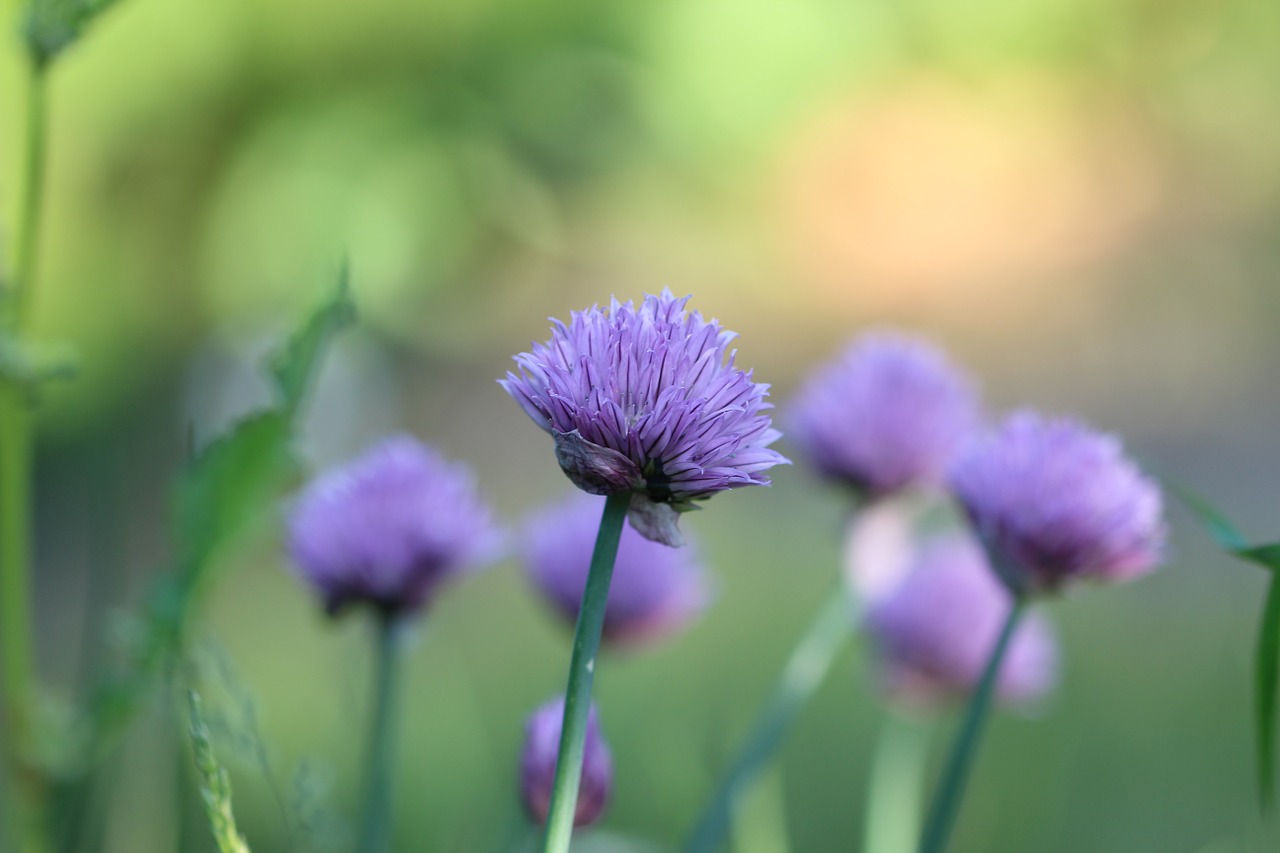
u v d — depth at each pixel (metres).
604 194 2.03
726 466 0.44
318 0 1.43
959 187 2.55
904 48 1.85
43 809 0.52
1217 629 1.00
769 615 1.07
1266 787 0.47
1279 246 2.32
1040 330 2.23
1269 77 2.45
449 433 2.02
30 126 0.52
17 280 0.52
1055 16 2.02
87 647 0.53
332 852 0.50
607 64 1.51
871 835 0.57
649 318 0.44
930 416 0.56
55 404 1.46
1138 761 0.74
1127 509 0.50
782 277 2.37
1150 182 2.53
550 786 0.47
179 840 0.48
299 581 0.52
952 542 0.60
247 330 1.40
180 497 0.51
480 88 1.53
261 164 1.44
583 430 0.44
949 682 0.58
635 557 0.55
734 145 1.58
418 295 1.62
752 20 1.48
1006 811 0.67
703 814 0.53
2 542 0.52
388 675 0.52
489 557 0.52
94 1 0.51
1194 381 2.00
